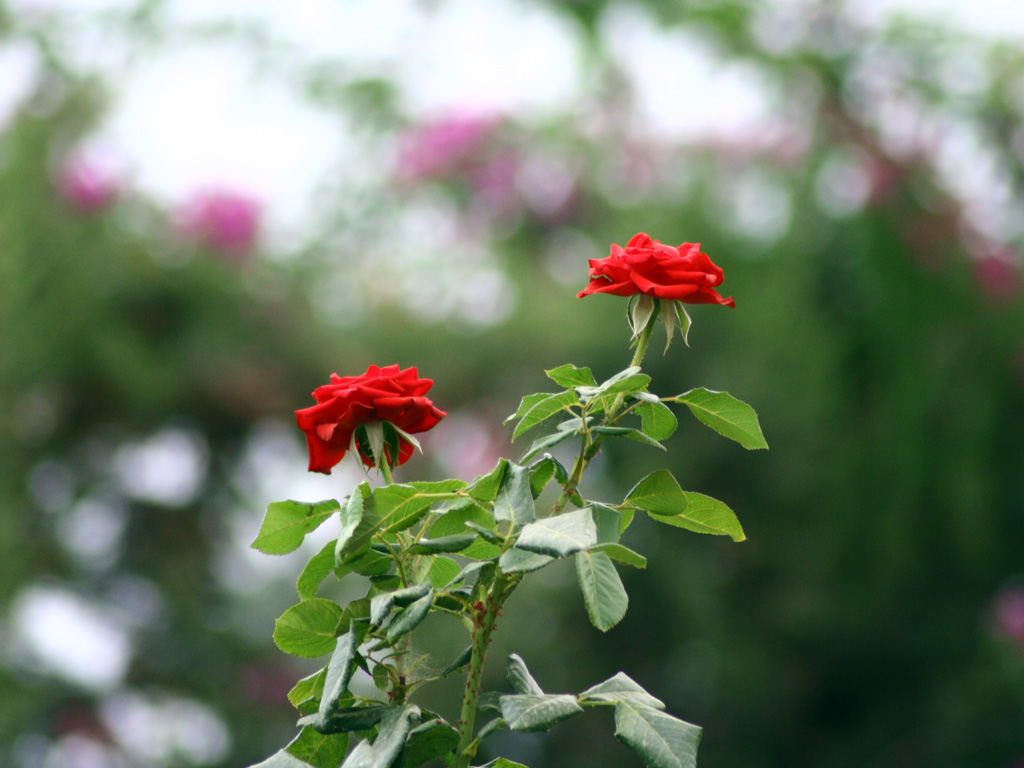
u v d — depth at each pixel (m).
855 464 8.03
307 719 1.08
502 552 0.99
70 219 7.56
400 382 1.16
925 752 8.24
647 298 1.13
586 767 8.19
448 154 8.58
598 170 8.99
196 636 7.86
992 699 8.04
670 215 8.71
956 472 7.93
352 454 1.13
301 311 8.26
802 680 8.80
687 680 8.79
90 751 7.64
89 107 7.60
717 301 1.12
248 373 7.88
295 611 1.10
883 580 8.30
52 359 7.31
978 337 7.85
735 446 8.60
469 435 8.91
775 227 8.23
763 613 8.74
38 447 7.66
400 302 8.85
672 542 8.66
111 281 7.51
